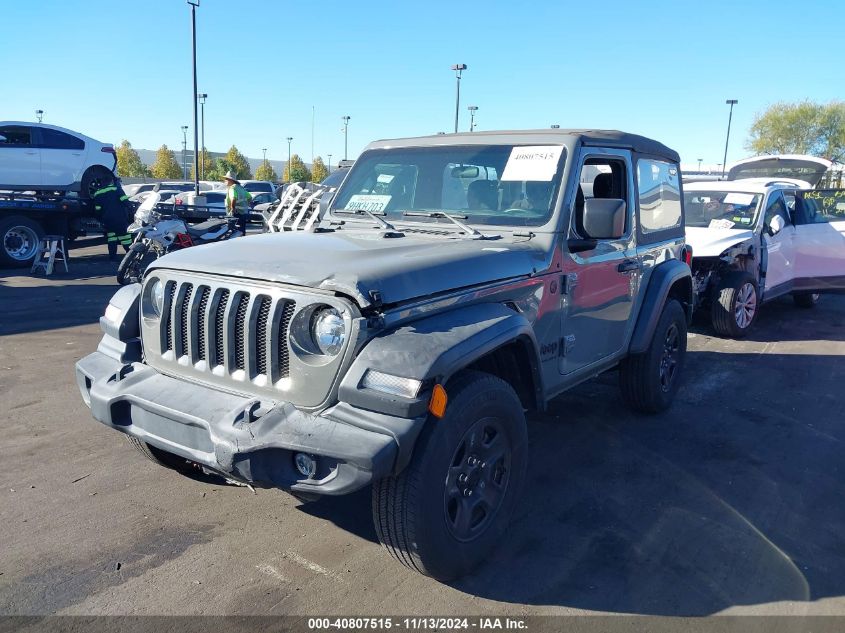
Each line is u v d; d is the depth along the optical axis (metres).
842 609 3.09
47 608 2.99
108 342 3.82
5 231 13.58
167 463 4.09
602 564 3.43
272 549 3.50
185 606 3.02
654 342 5.22
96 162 15.77
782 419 5.59
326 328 2.90
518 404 3.39
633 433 5.21
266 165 63.81
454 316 3.19
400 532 2.92
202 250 3.54
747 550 3.58
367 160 4.91
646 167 5.06
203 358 3.29
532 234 3.98
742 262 8.71
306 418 2.87
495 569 3.37
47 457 4.53
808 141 49.06
